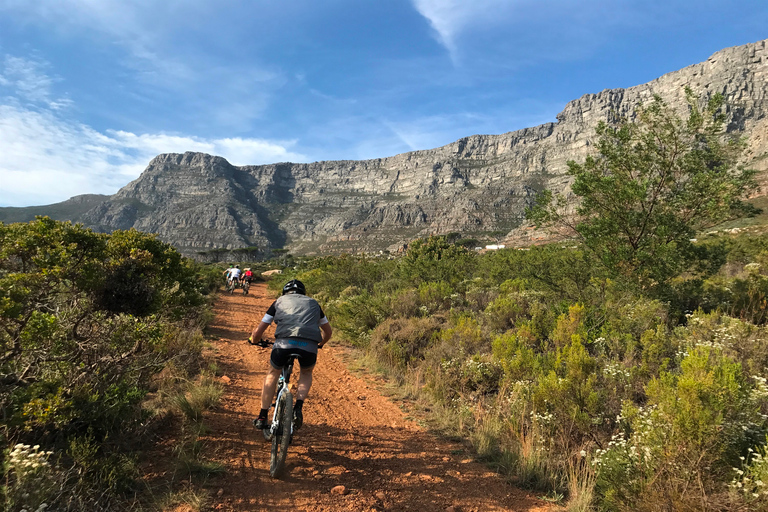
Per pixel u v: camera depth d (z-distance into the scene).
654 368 5.51
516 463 4.00
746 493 2.63
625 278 8.86
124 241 4.93
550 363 5.54
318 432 4.82
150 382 5.31
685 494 2.80
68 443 3.32
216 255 179.25
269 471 3.68
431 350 7.74
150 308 4.53
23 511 2.30
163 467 3.50
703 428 2.87
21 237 3.93
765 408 3.80
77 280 4.04
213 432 4.43
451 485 3.70
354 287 17.88
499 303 9.80
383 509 3.23
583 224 9.65
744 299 8.50
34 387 3.48
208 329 10.99
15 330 3.56
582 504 3.22
